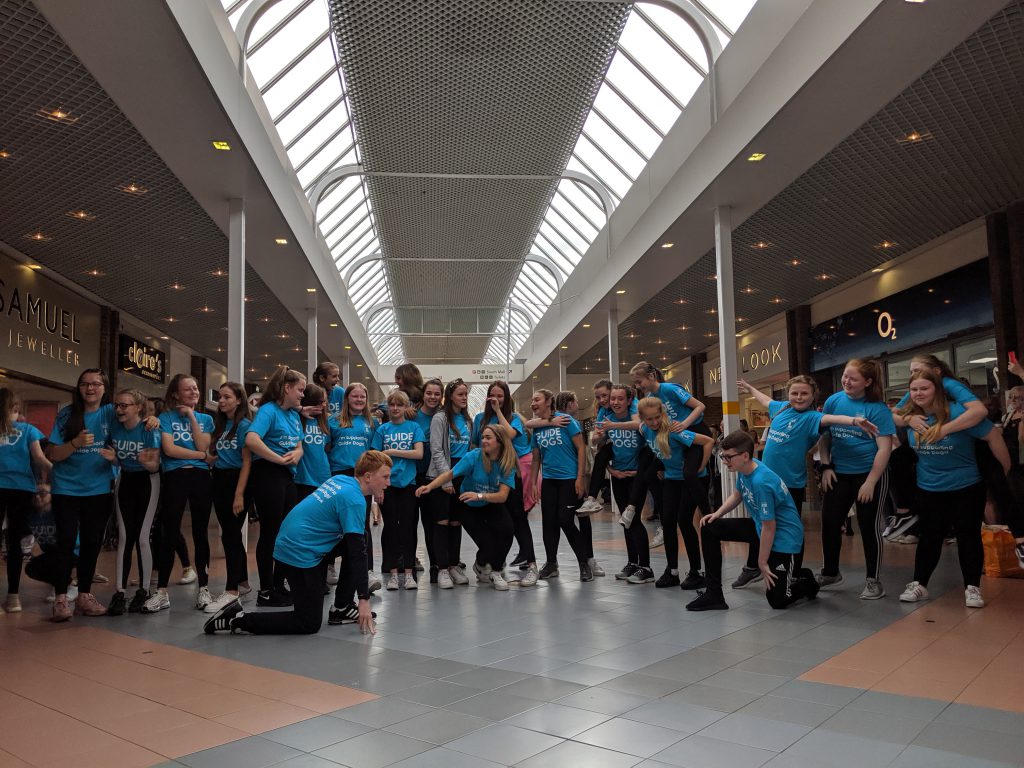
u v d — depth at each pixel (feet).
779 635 13.87
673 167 35.94
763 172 28.99
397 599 18.29
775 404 19.38
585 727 8.98
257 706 9.94
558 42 27.04
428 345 72.90
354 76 29.35
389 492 20.04
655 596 18.35
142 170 28.53
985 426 15.96
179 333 62.49
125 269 42.22
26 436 17.33
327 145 39.22
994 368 36.11
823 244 39.04
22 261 40.04
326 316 56.49
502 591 19.31
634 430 20.98
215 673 11.63
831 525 18.49
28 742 8.66
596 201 49.70
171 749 8.39
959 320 37.58
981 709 9.48
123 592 17.04
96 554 16.99
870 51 20.56
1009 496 19.94
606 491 60.75
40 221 34.14
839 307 49.44
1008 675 10.96
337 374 22.80
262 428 16.94
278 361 78.28
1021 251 31.68
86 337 48.57
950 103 23.81
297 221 37.52
